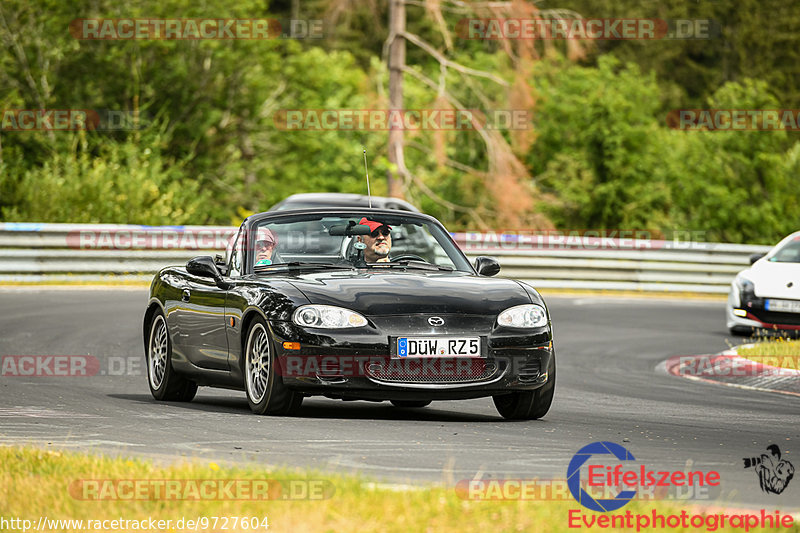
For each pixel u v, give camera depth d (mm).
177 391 26031
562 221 107125
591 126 109000
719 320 51938
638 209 104500
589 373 34031
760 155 97812
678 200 102125
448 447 18688
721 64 163750
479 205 89312
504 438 19953
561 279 65500
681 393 29406
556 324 48312
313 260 24453
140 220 70375
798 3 169750
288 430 20219
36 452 16141
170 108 94688
